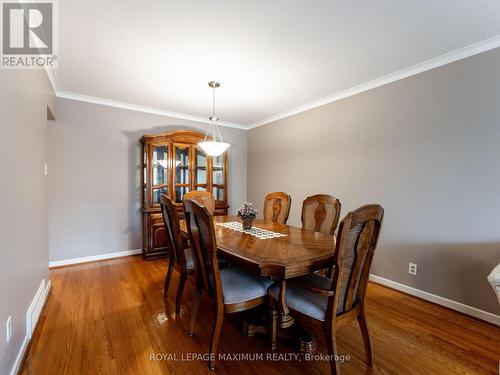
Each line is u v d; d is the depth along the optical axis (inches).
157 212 140.6
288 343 69.0
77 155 131.3
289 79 110.3
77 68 100.2
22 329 61.9
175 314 82.9
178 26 73.9
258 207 185.0
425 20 70.5
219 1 63.6
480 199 82.4
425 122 95.3
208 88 120.9
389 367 60.2
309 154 144.1
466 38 78.8
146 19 70.6
